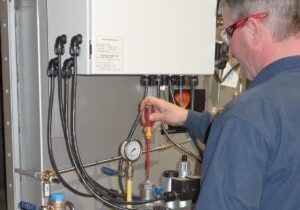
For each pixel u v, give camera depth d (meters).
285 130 0.77
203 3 1.27
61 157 1.25
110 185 1.40
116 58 1.08
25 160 1.25
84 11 1.04
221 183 0.75
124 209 1.24
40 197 1.20
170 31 1.19
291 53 0.85
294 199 0.79
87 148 1.33
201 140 1.43
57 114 1.22
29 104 1.22
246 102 0.80
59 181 1.18
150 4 1.13
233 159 0.75
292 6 0.83
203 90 1.66
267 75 0.86
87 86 1.31
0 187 1.32
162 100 1.41
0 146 1.30
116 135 1.41
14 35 1.21
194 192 1.32
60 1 1.11
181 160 1.52
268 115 0.78
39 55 1.17
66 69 1.11
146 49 1.14
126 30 1.09
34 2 1.16
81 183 1.28
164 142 1.57
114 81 1.39
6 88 1.23
